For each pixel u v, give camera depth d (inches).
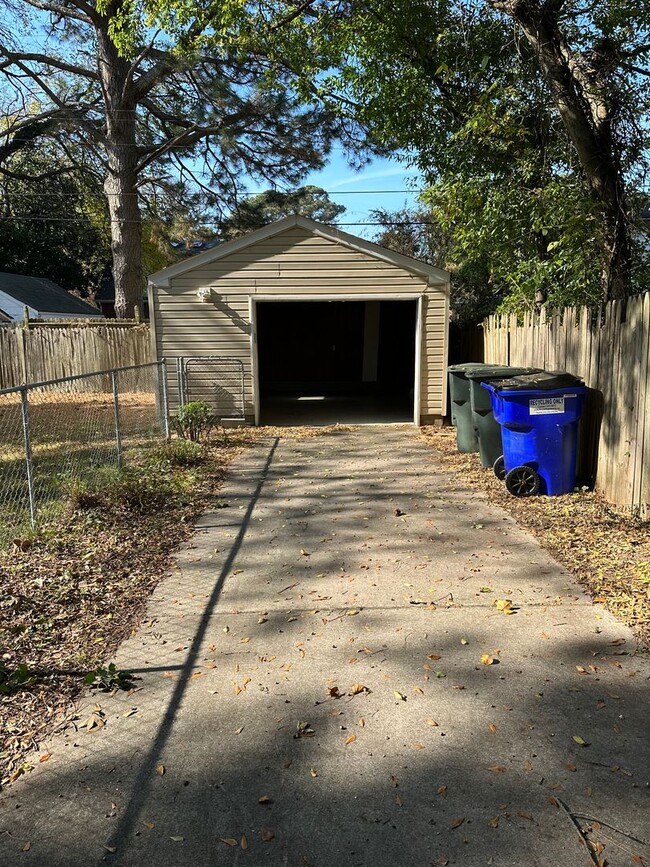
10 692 114.1
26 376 628.1
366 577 165.3
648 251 279.0
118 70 714.2
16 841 81.8
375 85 432.5
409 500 239.0
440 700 110.0
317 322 712.4
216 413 439.8
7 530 198.1
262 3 417.7
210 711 108.4
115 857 79.2
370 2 394.0
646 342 193.6
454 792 88.4
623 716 104.3
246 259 426.6
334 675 118.7
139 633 137.0
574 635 131.4
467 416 326.0
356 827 82.9
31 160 1184.2
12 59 768.9
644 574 156.9
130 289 760.3
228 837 81.9
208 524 214.7
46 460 322.7
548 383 224.7
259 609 147.7
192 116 751.7
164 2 378.6
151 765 95.4
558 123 322.0
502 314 362.9
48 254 1296.8
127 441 372.2
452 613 142.9
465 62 393.4
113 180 746.8
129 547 188.4
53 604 149.9
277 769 94.0
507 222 316.5
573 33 321.1
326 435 404.2
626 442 207.3
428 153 433.1
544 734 100.2
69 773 94.1
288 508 232.5
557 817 83.5
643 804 85.4
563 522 201.2
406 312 631.2
